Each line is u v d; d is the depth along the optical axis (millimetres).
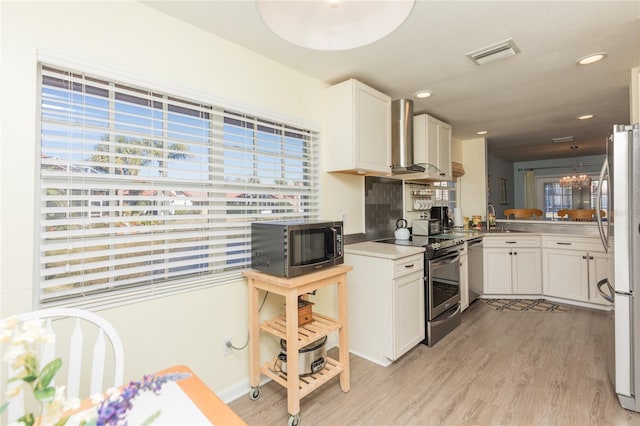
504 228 4473
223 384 1913
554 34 1895
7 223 1206
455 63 2268
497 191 6730
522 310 3512
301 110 2404
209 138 1855
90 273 1444
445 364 2344
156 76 1617
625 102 3170
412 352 2557
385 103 2707
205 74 1824
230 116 1949
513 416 1743
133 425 755
